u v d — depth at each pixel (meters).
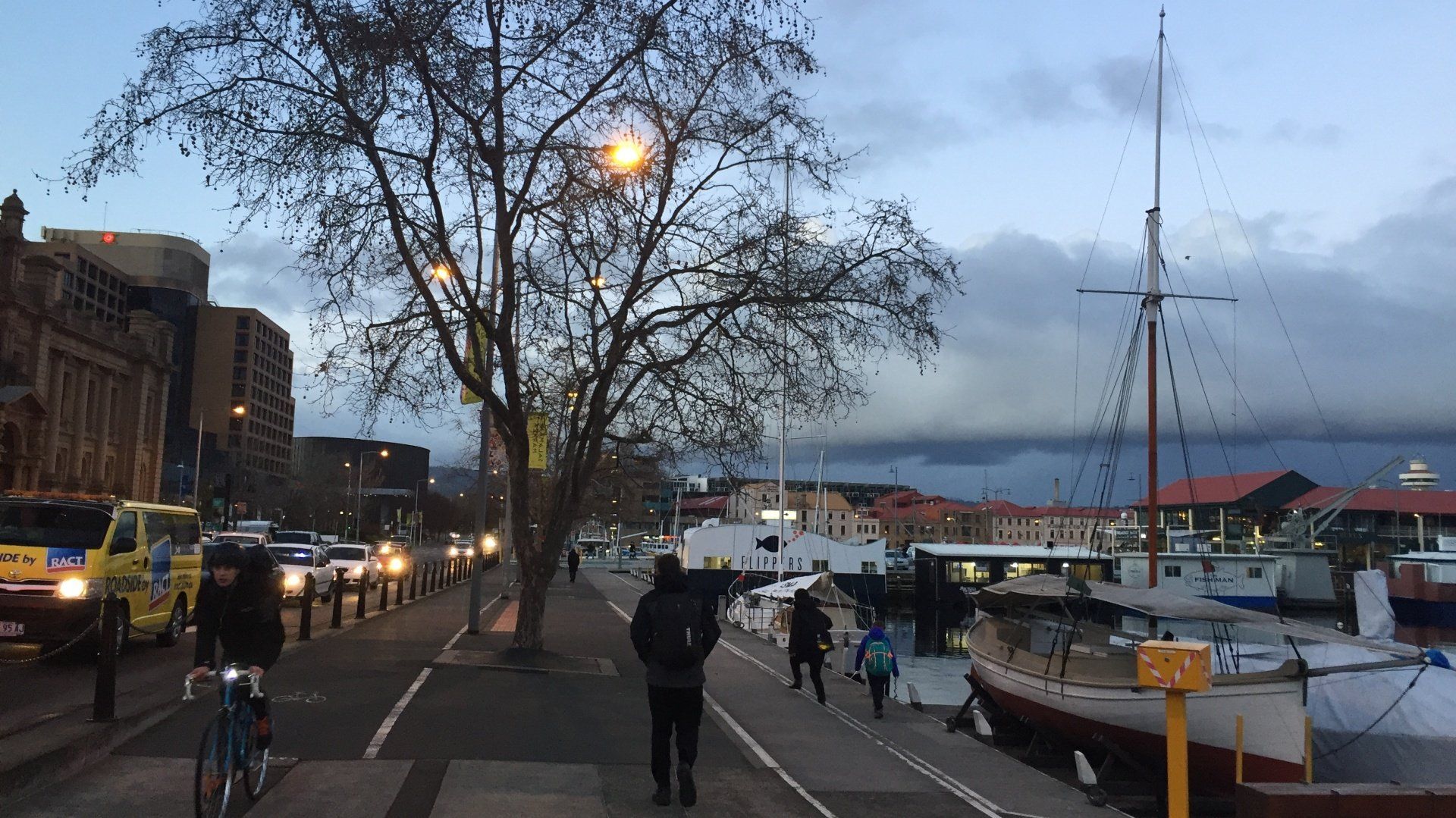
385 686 13.59
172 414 136.62
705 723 12.95
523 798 8.31
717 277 16.98
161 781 8.05
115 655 9.58
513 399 16.92
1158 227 38.50
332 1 14.70
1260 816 5.77
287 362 161.50
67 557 14.45
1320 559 68.62
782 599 37.09
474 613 22.22
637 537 123.25
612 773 9.41
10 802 7.30
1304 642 22.72
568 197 16.08
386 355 16.12
